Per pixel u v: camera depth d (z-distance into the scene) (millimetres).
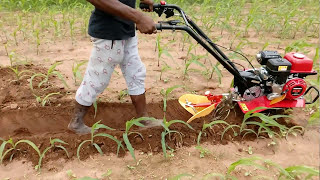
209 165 2828
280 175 2502
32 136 3141
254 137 3180
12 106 3686
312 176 2666
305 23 6750
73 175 2701
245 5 9125
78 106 3090
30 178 2680
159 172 2752
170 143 3084
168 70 4703
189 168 2793
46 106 3697
